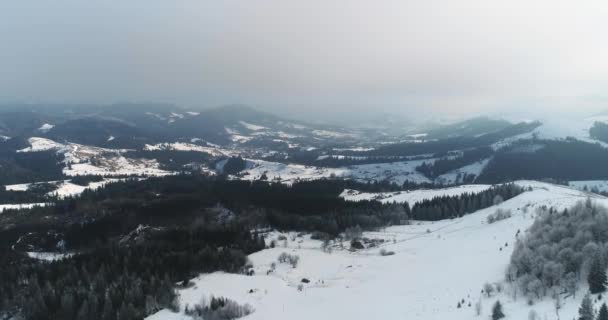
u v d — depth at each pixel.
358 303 165.00
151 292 164.25
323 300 171.50
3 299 161.62
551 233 162.12
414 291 170.38
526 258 151.38
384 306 158.50
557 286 134.75
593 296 123.19
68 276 174.88
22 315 156.75
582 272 137.00
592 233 152.62
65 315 150.75
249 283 185.38
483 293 150.75
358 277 198.75
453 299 152.62
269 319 152.88
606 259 135.62
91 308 152.62
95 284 169.75
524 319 120.94
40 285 175.50
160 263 190.88
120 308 151.00
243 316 155.00
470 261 193.75
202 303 159.12
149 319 151.38
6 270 188.88
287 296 174.75
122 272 184.12
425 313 144.75
